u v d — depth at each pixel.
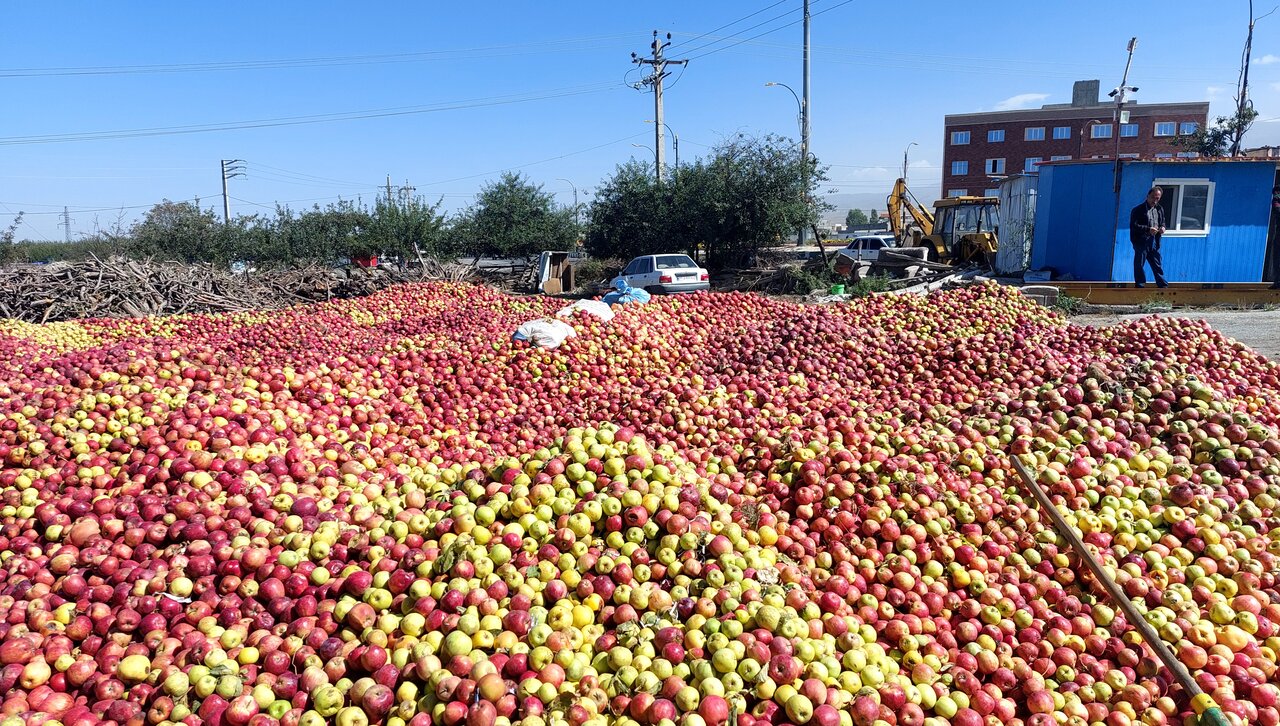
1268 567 4.61
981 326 10.68
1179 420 6.31
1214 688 3.73
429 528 4.42
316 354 9.84
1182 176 19.05
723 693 3.44
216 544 4.19
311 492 4.97
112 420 5.88
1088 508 5.10
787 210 34.34
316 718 3.29
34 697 3.32
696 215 35.78
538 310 16.39
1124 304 18.73
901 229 33.84
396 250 40.62
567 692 3.36
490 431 7.76
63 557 4.05
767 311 12.55
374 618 3.73
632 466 4.73
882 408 7.49
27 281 18.80
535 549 4.27
